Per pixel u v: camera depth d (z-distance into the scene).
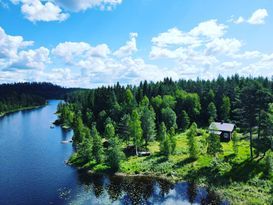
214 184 56.75
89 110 127.62
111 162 67.12
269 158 58.09
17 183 60.34
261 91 64.88
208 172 61.38
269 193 50.84
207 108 116.31
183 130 104.94
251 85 68.25
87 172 67.12
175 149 76.94
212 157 67.88
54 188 57.56
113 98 127.00
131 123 80.19
